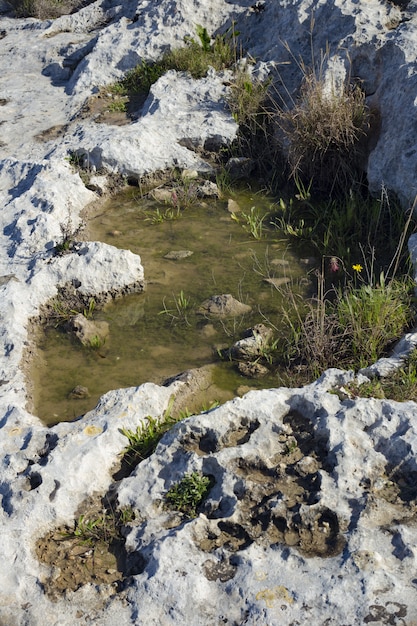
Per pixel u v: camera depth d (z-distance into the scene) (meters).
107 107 4.25
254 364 2.58
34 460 2.15
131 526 1.98
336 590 1.76
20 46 5.18
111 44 4.62
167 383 2.52
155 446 2.19
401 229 3.13
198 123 3.91
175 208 3.54
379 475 2.01
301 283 2.99
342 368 2.52
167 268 3.13
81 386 2.53
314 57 4.02
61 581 1.89
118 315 2.89
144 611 1.78
